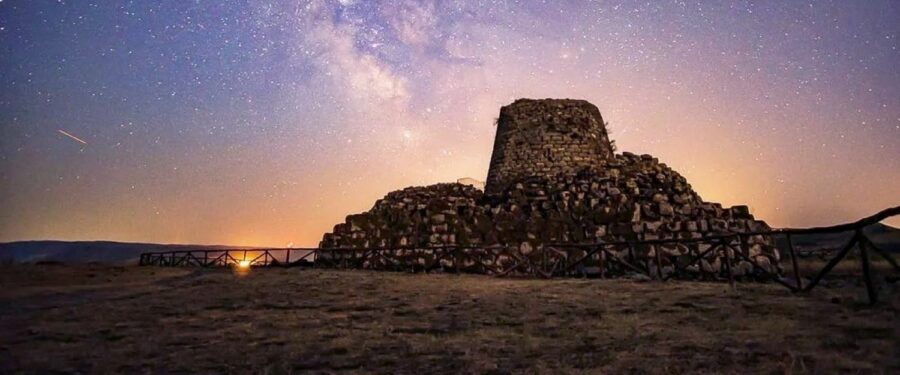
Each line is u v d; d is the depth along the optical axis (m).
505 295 9.71
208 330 6.52
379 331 6.28
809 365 4.01
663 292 9.35
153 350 5.38
